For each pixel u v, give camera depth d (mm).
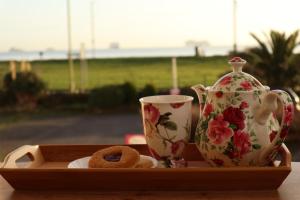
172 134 848
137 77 10469
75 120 8086
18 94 9750
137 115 8398
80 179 783
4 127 7430
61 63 11555
